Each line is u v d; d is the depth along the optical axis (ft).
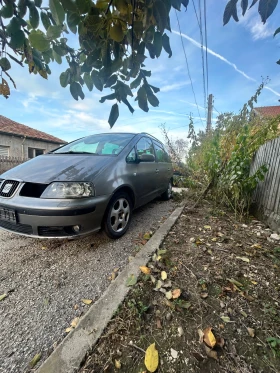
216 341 3.38
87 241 7.57
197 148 18.01
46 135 42.78
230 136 11.52
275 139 8.86
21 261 6.23
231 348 3.28
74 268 5.86
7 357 3.33
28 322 4.02
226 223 9.20
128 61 2.93
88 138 10.61
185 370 2.96
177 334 3.54
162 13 2.42
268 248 6.73
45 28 3.05
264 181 9.61
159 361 3.08
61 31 2.63
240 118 11.51
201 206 12.32
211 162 12.11
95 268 5.87
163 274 5.15
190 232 8.07
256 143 9.72
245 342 3.38
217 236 7.70
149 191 10.83
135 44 2.80
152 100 3.23
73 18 2.48
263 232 8.11
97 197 6.53
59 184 6.14
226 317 3.88
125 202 8.32
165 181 14.07
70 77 3.39
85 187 6.29
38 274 5.57
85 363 3.04
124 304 4.15
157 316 3.92
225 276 5.15
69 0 2.32
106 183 6.97
